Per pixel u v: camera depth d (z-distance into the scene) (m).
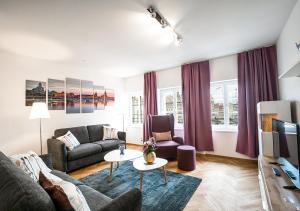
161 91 5.01
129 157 2.79
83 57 3.54
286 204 1.25
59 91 3.90
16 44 2.75
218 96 4.05
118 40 2.70
